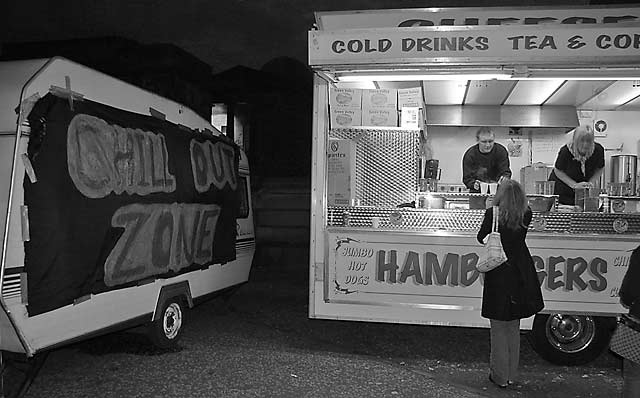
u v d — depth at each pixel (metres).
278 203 14.51
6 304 3.88
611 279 5.43
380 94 6.27
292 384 5.03
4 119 4.10
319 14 5.78
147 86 14.62
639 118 8.83
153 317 5.61
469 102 8.60
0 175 4.00
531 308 4.84
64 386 4.94
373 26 5.70
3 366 4.41
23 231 4.01
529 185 6.81
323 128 5.90
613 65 5.00
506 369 4.97
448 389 4.96
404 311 5.72
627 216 5.46
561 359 5.65
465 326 5.63
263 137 17.44
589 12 5.44
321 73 5.54
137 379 5.12
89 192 4.59
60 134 4.31
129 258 5.11
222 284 7.20
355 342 6.56
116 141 4.95
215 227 6.88
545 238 5.49
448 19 5.61
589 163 7.25
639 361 3.69
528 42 5.05
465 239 5.61
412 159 6.23
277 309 8.42
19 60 4.44
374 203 6.26
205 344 6.30
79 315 4.54
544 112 8.71
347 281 5.79
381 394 4.82
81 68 4.60
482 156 8.39
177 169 5.91
